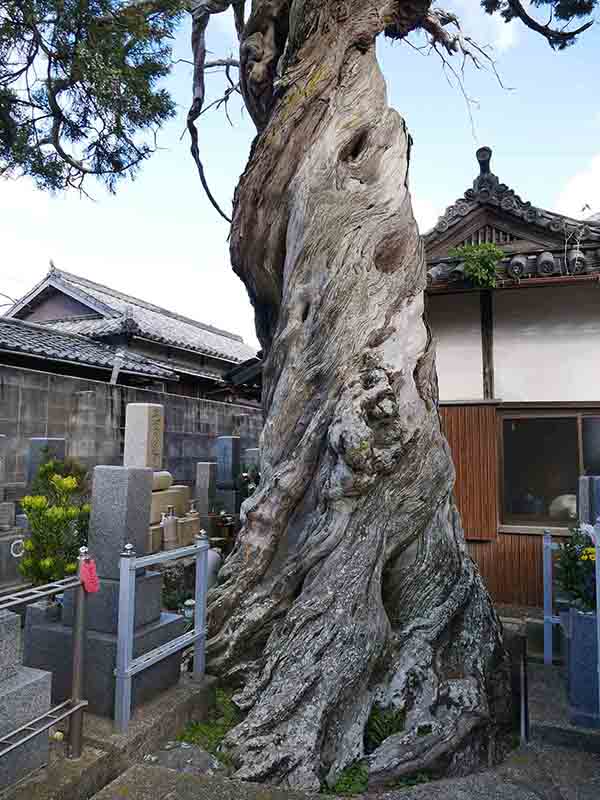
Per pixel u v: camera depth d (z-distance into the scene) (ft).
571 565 15.71
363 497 16.53
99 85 26.37
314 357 18.24
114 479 13.98
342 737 13.51
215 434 51.62
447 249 25.71
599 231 22.71
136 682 13.42
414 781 12.79
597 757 13.87
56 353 43.52
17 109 27.84
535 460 24.63
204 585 15.66
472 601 17.78
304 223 19.43
